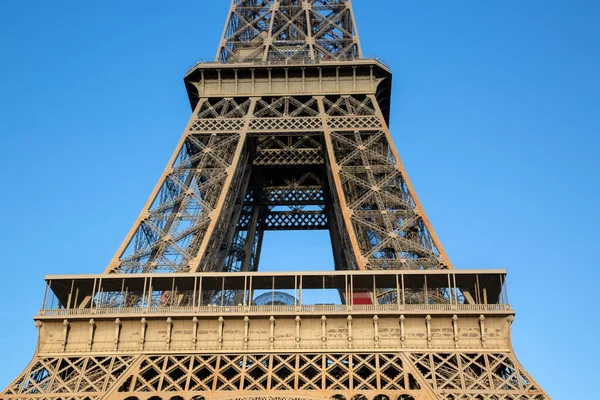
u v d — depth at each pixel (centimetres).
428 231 8306
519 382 6994
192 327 7581
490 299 8156
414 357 7300
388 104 10569
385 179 9000
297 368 7150
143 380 7138
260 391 6919
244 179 10375
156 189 8931
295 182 11300
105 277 7781
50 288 7900
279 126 9650
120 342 7550
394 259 8081
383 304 7875
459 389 6906
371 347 7400
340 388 7231
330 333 7506
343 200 8750
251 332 7562
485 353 7331
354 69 10075
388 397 7219
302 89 10094
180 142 9488
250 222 11062
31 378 7194
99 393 6975
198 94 10244
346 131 9575
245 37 11119
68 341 7581
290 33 11238
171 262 8194
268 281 7969
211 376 7106
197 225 8525
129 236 8344
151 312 7644
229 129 9675
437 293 8194
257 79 10175
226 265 10406
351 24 10981
